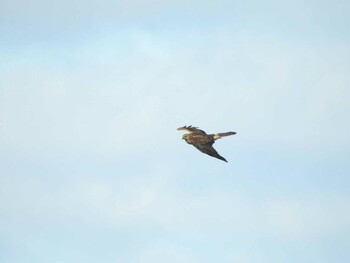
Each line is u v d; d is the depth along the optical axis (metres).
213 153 53.06
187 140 53.50
